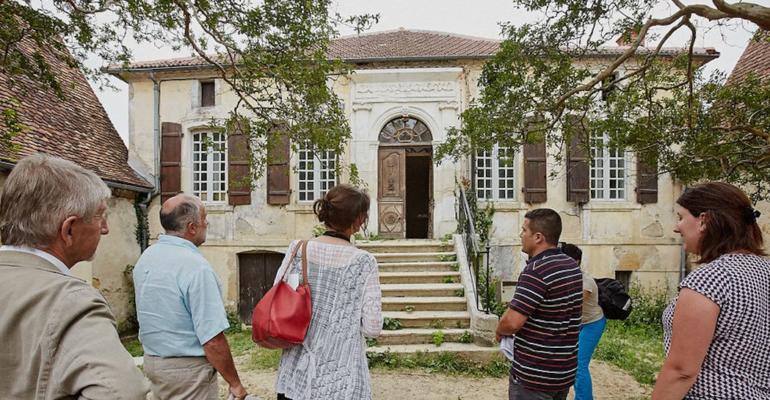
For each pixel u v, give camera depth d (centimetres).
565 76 622
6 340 108
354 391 210
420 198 1512
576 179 1030
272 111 683
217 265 1076
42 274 115
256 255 1095
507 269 1030
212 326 243
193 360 247
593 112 748
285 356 224
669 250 1030
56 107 952
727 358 162
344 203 234
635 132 677
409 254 860
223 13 544
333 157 1070
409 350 609
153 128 1088
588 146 728
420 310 720
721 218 177
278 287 224
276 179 1068
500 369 574
